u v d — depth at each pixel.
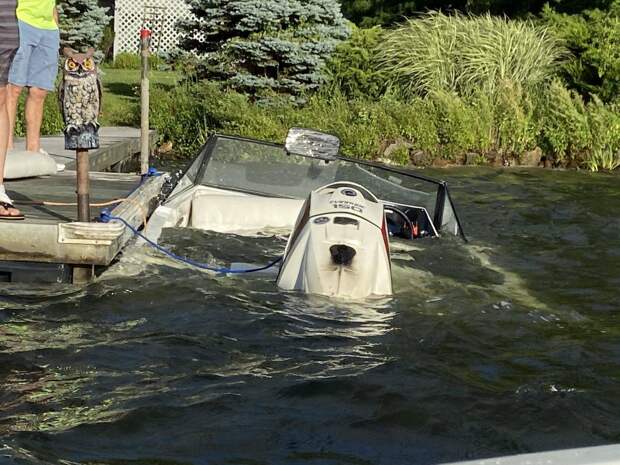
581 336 6.24
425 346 5.84
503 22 20.52
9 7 7.12
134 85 22.31
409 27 20.75
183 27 19.42
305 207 6.96
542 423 4.75
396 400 4.95
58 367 5.34
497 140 17.66
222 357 5.54
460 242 8.51
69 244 6.96
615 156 17.39
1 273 7.12
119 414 4.70
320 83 18.92
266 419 4.68
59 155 12.17
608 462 2.18
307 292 6.58
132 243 7.82
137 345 5.71
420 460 4.29
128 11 31.72
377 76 19.34
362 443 4.46
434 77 19.17
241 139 8.88
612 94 19.22
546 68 19.72
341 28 19.48
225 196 8.57
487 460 2.27
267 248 7.90
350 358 5.56
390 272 6.75
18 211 7.21
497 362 5.64
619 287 7.64
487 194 12.91
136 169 14.98
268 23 18.73
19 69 9.66
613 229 10.33
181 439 4.45
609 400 5.09
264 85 18.33
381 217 6.82
